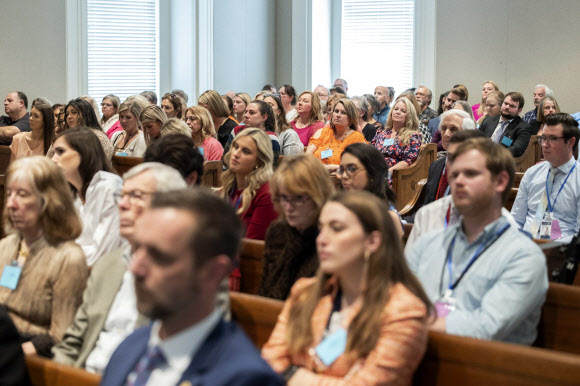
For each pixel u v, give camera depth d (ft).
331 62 40.83
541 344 8.81
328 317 7.01
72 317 9.05
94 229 12.19
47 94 35.37
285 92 32.07
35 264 9.10
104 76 37.27
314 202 9.43
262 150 13.51
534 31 35.55
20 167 9.03
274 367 7.14
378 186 11.50
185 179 11.45
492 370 6.87
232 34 38.40
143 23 38.09
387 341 6.48
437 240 8.96
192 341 4.78
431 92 35.40
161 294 4.63
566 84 35.22
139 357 5.17
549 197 15.12
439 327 7.72
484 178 8.38
